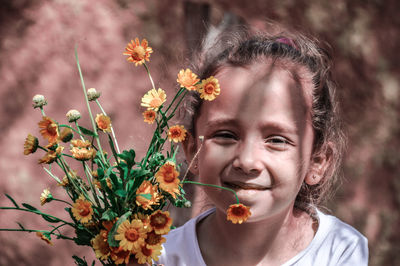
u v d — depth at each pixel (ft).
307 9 13.67
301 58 4.91
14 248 11.44
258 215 4.27
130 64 12.28
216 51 5.42
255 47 4.95
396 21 14.99
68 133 3.87
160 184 3.76
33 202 11.51
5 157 11.57
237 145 4.31
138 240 3.66
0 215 11.44
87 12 12.23
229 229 4.95
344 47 14.10
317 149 4.97
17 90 11.80
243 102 4.33
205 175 4.44
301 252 5.03
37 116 11.81
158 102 4.03
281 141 4.34
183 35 12.59
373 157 14.28
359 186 14.05
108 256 4.16
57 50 12.00
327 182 5.73
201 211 6.86
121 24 12.38
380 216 14.14
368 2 14.51
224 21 12.26
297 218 5.32
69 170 4.19
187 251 5.27
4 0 12.05
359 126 14.24
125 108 12.05
